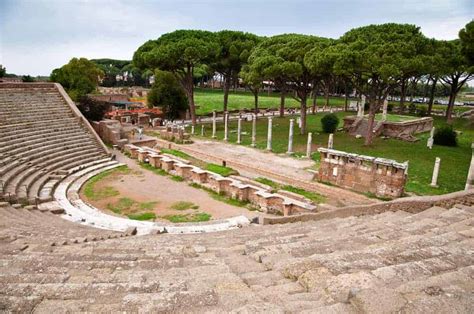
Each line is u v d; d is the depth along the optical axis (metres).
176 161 29.12
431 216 12.92
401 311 4.46
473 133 47.22
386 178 23.05
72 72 60.69
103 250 10.27
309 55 35.72
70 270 7.82
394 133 43.84
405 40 31.23
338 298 5.18
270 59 38.97
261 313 4.63
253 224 18.56
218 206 22.27
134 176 28.08
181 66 49.59
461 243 8.07
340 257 7.17
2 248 10.39
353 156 24.33
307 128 49.47
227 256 9.05
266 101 83.00
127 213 20.89
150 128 50.69
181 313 5.10
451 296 4.83
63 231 14.73
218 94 91.88
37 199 20.81
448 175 27.45
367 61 30.16
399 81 34.03
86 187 25.16
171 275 7.25
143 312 5.13
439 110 72.00
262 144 39.19
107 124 40.09
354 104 82.88
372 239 9.34
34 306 5.46
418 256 7.14
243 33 54.56
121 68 145.62
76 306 5.42
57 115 35.09
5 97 34.31
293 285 6.12
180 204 22.45
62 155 29.34
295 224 15.27
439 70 41.62
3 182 21.31
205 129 50.12
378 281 5.67
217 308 5.21
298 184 26.31
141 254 9.60
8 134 28.39
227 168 29.56
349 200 23.22
